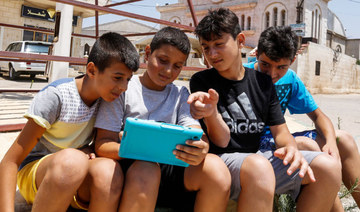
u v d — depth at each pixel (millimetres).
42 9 14234
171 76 1444
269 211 1253
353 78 21844
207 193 1248
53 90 1291
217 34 1498
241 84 1617
